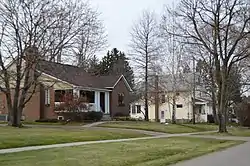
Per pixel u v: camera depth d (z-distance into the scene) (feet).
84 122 132.77
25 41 98.02
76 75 136.36
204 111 225.56
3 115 148.05
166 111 220.23
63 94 141.59
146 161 49.52
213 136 107.76
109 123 132.26
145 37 170.91
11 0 96.68
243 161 51.03
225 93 126.31
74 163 44.42
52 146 64.64
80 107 134.31
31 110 147.02
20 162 44.37
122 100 178.09
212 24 121.39
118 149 61.36
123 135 92.27
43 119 137.18
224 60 122.42
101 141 77.05
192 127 146.41
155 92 172.45
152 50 170.71
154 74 170.91
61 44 100.83
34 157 49.11
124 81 181.06
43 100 146.61
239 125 215.92
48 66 103.65
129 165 45.21
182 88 192.24
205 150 66.54
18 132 83.97
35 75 107.14
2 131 86.33
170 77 170.91
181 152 62.54
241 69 157.17
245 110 212.84
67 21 101.96
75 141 75.36
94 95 157.58
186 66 168.35
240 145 81.25
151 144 73.00
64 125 121.60
